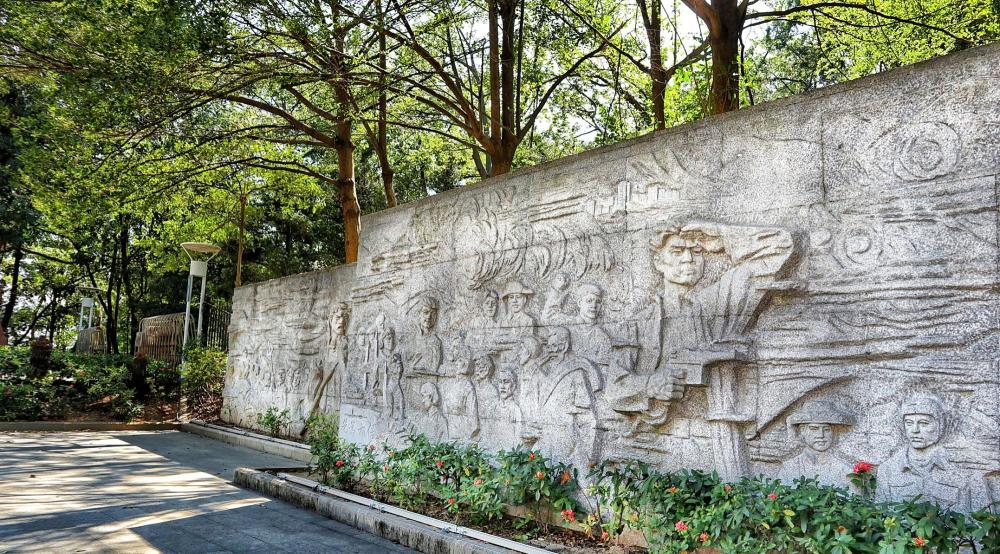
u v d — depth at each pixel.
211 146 14.44
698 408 4.72
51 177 11.83
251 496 7.18
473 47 13.49
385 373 7.91
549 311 5.92
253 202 21.98
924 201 3.85
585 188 5.79
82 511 6.09
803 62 15.61
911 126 3.96
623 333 5.28
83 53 9.50
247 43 11.38
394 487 6.42
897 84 4.05
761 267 4.43
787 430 4.25
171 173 13.55
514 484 5.36
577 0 12.36
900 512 3.47
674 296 4.96
